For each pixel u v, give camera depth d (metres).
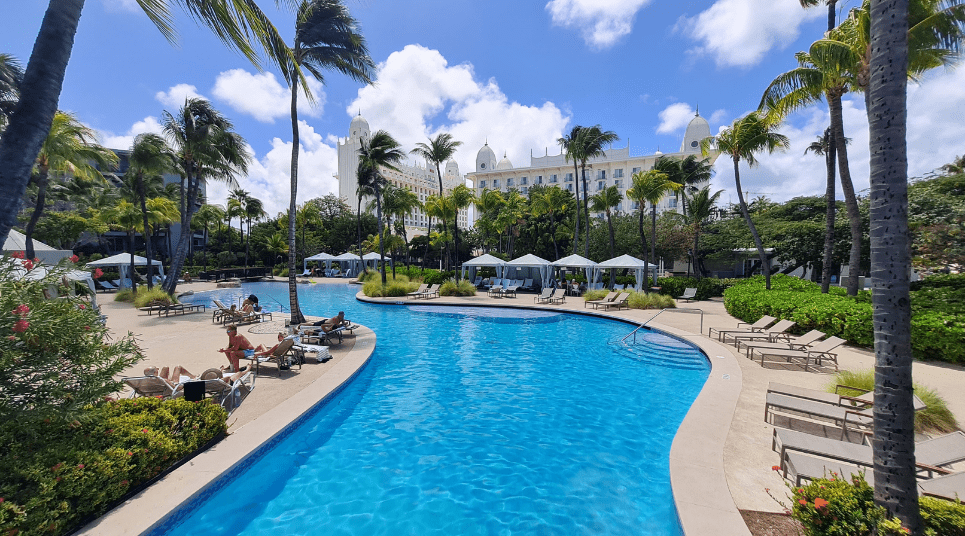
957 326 8.48
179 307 16.72
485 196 38.34
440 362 10.35
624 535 3.84
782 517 3.44
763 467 4.34
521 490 4.65
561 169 89.25
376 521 4.09
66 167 18.70
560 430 6.31
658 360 10.49
